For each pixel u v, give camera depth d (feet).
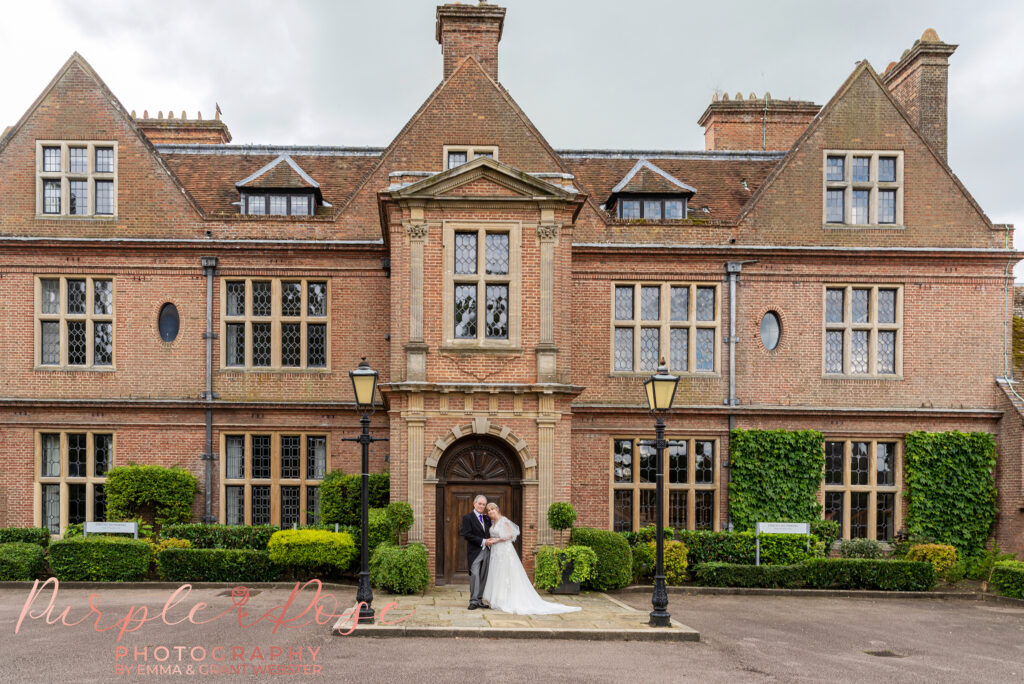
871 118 60.85
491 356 48.01
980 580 55.47
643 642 34.17
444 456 48.49
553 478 47.39
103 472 57.67
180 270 58.23
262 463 58.29
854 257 59.57
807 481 57.77
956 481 58.34
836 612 44.16
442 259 48.32
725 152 70.13
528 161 59.31
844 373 59.62
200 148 67.72
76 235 57.77
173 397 57.57
